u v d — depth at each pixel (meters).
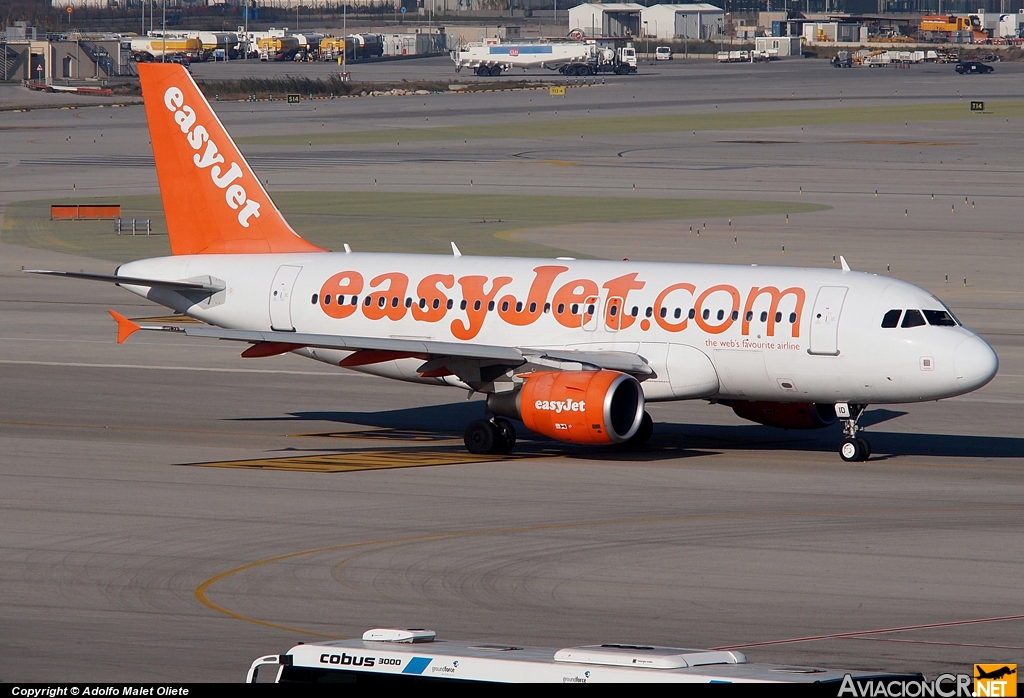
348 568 106.62
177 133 180.12
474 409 185.38
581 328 158.62
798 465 149.88
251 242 180.25
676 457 154.75
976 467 148.88
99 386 196.38
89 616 93.75
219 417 176.62
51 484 136.25
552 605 97.00
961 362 142.88
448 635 89.69
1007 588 101.81
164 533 117.25
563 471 145.75
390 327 167.62
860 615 94.88
